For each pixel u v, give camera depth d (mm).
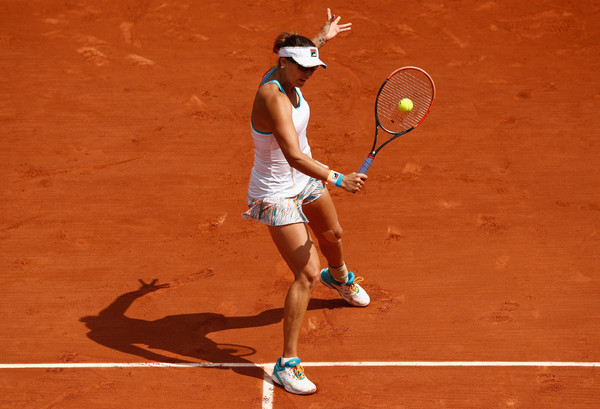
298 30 39812
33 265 22531
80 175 27656
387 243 23406
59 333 19531
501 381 17562
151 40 38781
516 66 35906
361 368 18141
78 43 38344
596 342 18766
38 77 35094
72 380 17844
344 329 19594
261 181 16891
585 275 21500
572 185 26453
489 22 40375
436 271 21922
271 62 36781
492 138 29781
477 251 22812
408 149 29172
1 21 40375
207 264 22562
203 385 17672
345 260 22578
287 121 15242
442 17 40844
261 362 18484
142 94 33750
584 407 16703
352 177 15344
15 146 29594
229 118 31812
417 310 20250
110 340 19250
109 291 21297
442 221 24500
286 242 16766
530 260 22266
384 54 37219
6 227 24516
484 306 20281
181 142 29953
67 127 31016
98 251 23219
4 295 21125
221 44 38469
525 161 28109
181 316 20219
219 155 29047
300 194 17344
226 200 26062
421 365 18156
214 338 19359
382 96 26250
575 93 33250
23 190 26688
